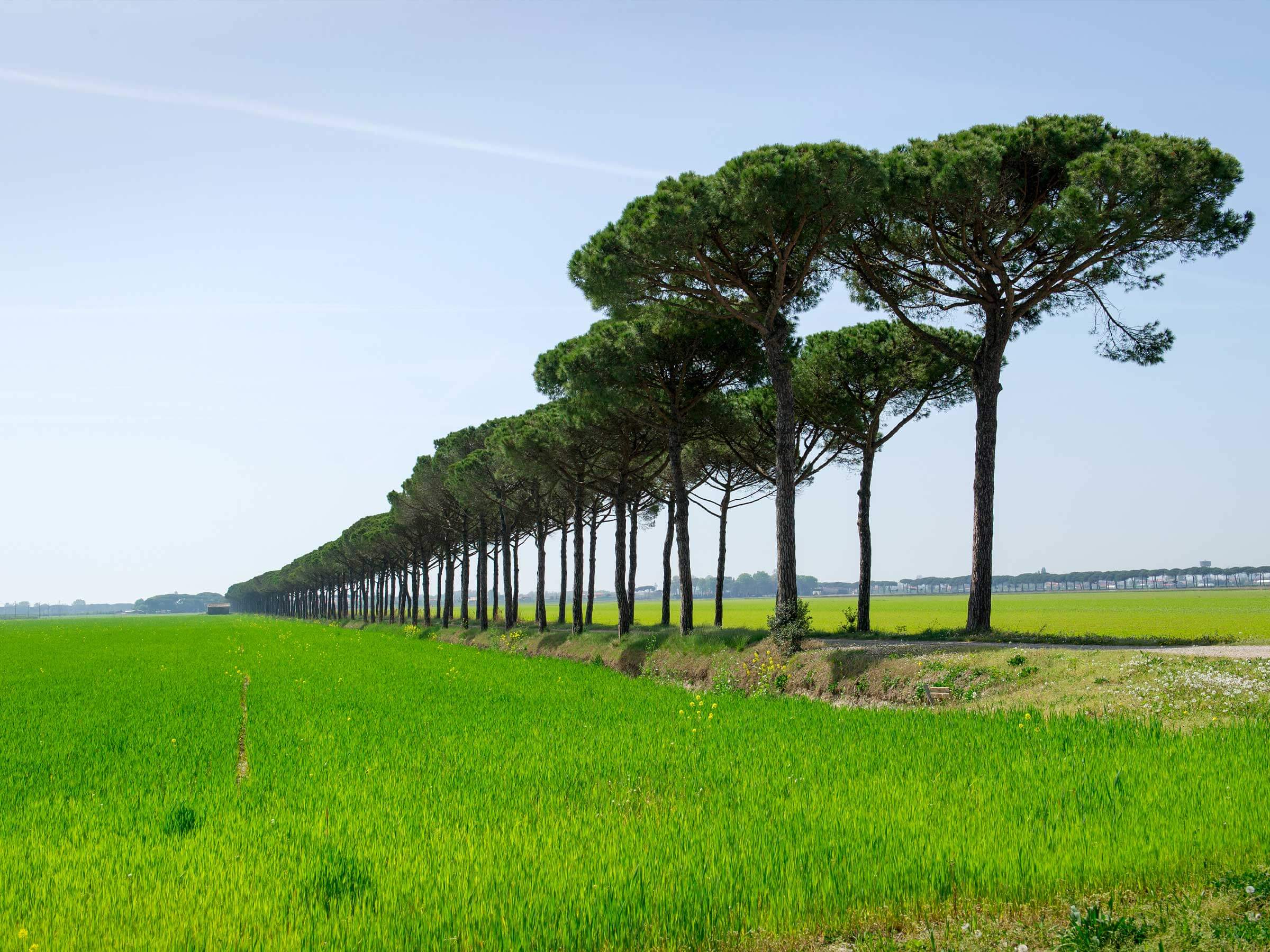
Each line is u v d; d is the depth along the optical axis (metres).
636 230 25.31
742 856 7.45
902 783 10.40
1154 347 26.20
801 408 34.09
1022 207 25.58
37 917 6.66
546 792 10.75
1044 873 6.79
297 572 161.00
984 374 27.20
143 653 51.34
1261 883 6.41
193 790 11.62
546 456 42.19
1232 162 22.66
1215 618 56.62
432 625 85.31
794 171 23.23
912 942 5.85
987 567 26.97
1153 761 10.73
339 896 6.96
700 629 33.66
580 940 5.89
